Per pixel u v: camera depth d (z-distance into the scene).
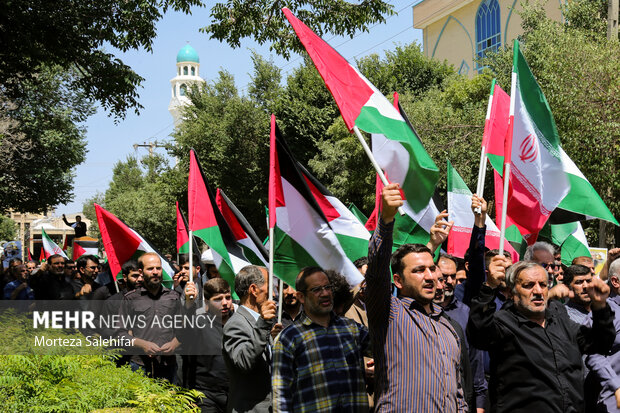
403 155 5.04
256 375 4.54
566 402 4.03
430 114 21.73
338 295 4.79
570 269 5.75
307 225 5.63
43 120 26.44
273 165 5.54
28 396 4.25
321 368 3.85
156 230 48.28
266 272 5.06
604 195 15.18
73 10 11.69
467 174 19.70
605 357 5.01
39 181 27.25
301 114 30.20
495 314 4.27
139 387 4.50
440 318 4.11
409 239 5.85
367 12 12.99
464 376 4.61
